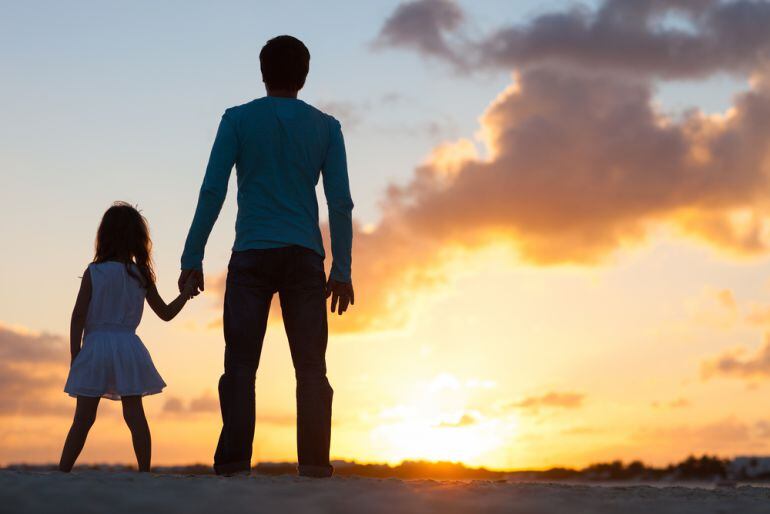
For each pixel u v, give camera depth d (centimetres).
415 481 364
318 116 475
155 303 534
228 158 458
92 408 509
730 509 304
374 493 284
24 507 228
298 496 268
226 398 444
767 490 412
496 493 313
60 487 262
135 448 516
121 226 526
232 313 452
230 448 437
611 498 325
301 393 455
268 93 480
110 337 513
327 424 455
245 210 460
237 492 270
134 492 257
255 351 452
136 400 521
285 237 453
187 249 460
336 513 245
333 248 477
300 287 458
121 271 519
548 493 331
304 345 458
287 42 477
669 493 377
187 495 256
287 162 459
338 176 477
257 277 453
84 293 516
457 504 268
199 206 456
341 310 481
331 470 452
